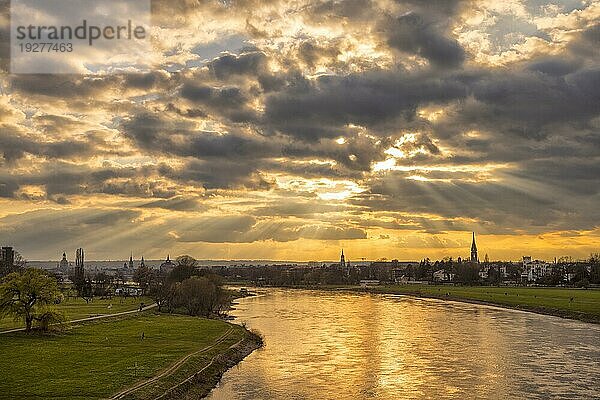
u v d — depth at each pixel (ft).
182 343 365.20
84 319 488.85
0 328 398.83
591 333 464.24
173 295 620.08
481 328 501.97
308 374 298.76
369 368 314.35
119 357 303.07
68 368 270.67
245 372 304.30
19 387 231.91
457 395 254.88
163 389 243.81
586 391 261.65
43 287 384.88
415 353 363.97
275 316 620.49
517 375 295.07
